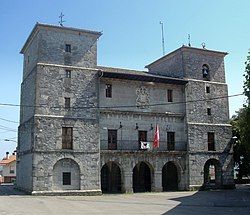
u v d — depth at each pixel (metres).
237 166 56.00
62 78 37.53
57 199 31.34
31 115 37.97
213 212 22.92
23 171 40.44
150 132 41.62
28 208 24.08
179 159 42.56
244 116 38.16
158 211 23.38
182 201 30.06
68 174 36.28
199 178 42.91
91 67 39.16
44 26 37.62
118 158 39.00
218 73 47.00
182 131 43.62
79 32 39.28
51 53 37.66
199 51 46.00
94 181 37.03
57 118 36.47
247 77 35.06
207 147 44.16
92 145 37.59
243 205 26.94
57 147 36.00
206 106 45.19
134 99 41.44
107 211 23.14
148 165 41.47
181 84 44.38
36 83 36.38
